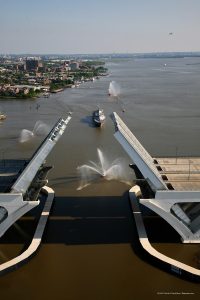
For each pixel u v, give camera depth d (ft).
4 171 161.38
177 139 322.75
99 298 118.42
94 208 179.11
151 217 165.78
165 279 127.03
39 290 122.11
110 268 132.57
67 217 169.37
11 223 135.33
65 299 117.91
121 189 203.51
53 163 254.27
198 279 123.34
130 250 143.02
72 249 143.74
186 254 139.13
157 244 145.18
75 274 129.59
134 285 124.36
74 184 212.02
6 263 130.82
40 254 140.56
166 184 146.20
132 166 181.57
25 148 303.07
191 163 170.30
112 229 158.51
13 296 119.44
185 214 142.31
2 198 131.34
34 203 132.57
